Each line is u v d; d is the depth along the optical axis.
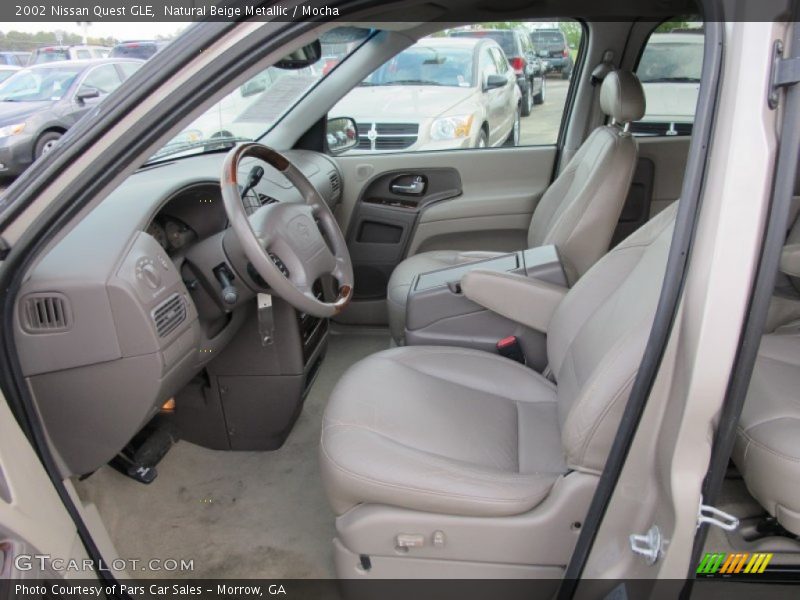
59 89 4.98
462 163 2.81
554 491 1.23
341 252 1.83
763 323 0.82
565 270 1.98
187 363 1.56
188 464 2.08
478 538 1.25
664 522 0.97
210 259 1.67
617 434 1.00
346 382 1.61
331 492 1.33
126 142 1.06
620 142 2.12
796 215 1.73
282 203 1.69
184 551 1.75
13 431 1.05
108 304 1.30
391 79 2.81
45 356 1.31
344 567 1.36
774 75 0.77
